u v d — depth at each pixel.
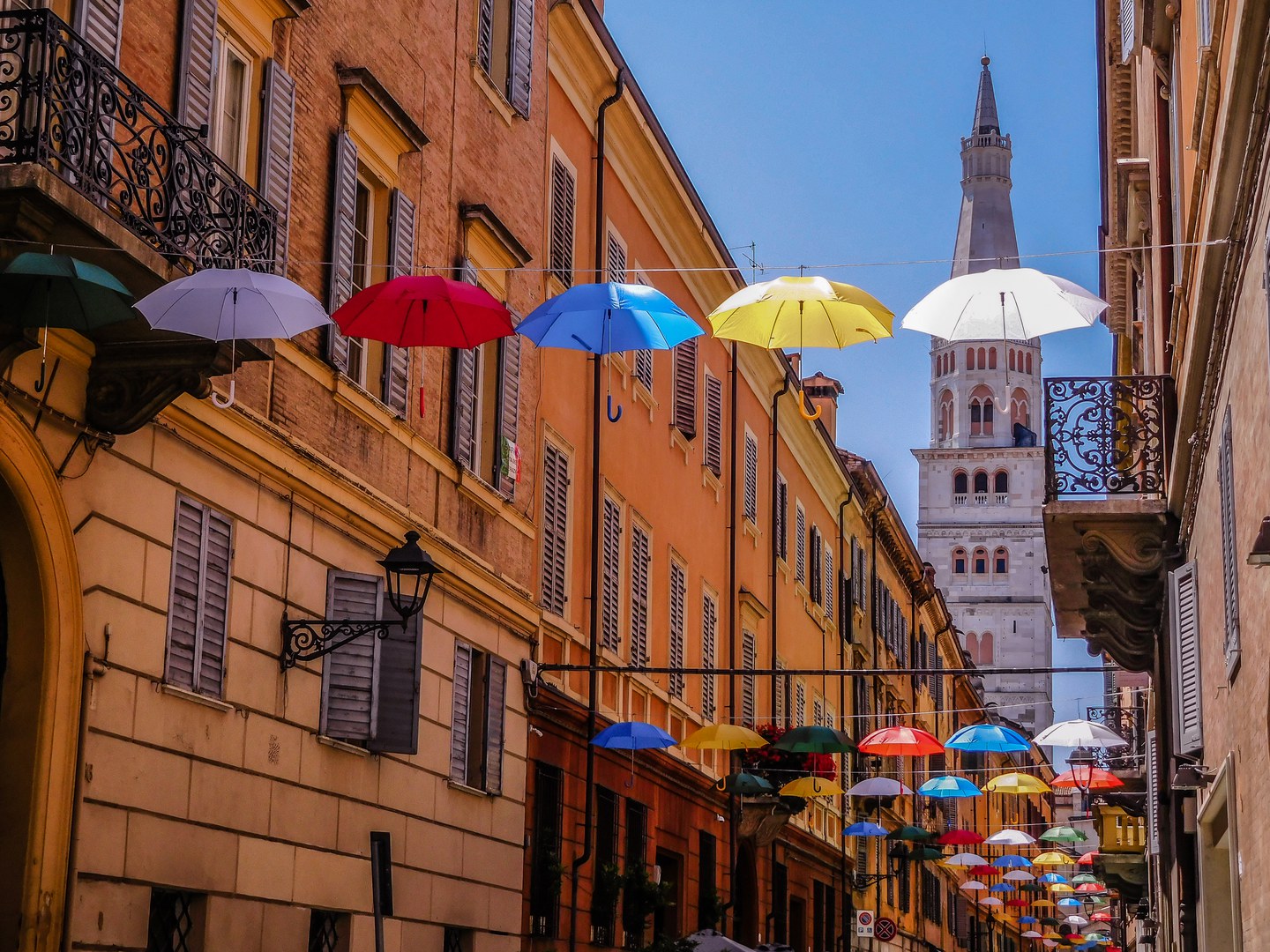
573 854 24.16
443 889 19.30
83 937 12.45
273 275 11.72
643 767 27.86
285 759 15.72
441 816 19.36
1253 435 11.88
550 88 24.77
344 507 16.98
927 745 27.50
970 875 59.91
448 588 19.72
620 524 27.62
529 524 22.86
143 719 13.33
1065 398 19.44
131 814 13.12
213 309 11.33
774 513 39.28
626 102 27.39
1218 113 12.92
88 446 12.75
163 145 12.41
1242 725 13.53
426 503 19.36
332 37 17.23
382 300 12.68
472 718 20.75
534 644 22.73
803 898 41.41
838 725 47.25
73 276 10.52
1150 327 23.78
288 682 15.84
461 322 12.99
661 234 30.77
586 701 25.41
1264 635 11.67
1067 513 19.30
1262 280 10.96
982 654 135.12
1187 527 18.27
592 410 26.23
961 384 140.00
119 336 12.61
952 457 138.38
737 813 33.59
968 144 141.25
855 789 32.62
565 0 24.30
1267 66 10.18
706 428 33.91
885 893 54.50
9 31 10.92
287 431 15.93
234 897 14.63
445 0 20.42
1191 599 17.52
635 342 13.48
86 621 12.63
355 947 16.92
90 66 11.38
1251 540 12.17
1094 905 85.75
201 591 14.28
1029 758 96.62
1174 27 18.30
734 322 13.48
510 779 21.72
